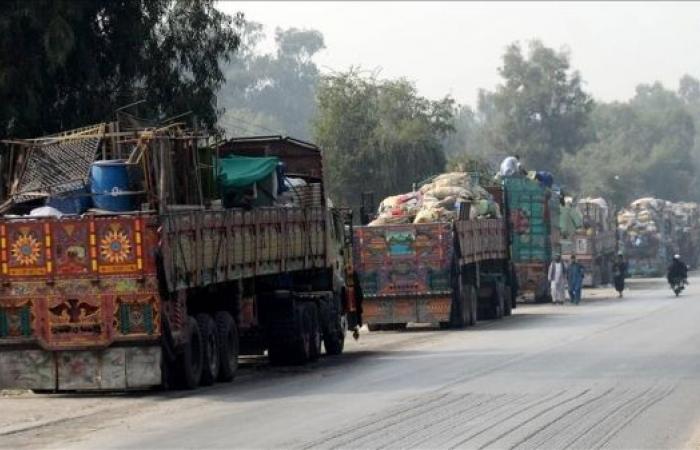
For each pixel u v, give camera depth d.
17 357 50.12
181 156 52.69
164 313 49.19
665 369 53.66
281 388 51.41
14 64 82.31
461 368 56.44
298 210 64.94
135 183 50.31
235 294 58.22
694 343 66.88
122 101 91.69
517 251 124.38
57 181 51.88
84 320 49.50
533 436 35.53
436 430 36.94
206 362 53.34
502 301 102.50
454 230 89.31
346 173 169.12
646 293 141.75
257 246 58.88
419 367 58.19
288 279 64.50
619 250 186.50
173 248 49.47
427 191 98.94
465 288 92.44
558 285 121.69
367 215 91.81
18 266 49.88
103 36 92.00
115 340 49.31
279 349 63.66
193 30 96.69
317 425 38.66
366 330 95.12
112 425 40.72
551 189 129.62
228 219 55.25
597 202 172.25
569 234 149.88
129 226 49.06
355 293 74.88
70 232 49.53
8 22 81.00
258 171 60.62
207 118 97.00
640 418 39.03
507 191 120.31
